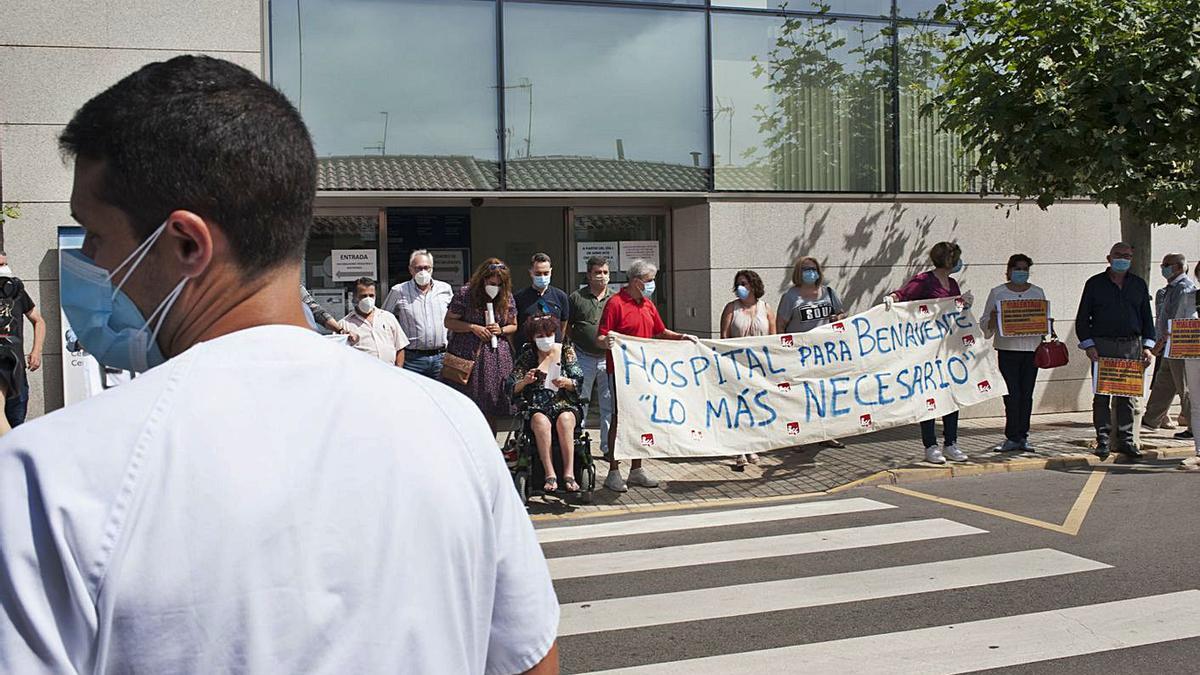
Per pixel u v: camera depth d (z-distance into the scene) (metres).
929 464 9.64
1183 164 9.55
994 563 6.30
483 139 11.05
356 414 1.16
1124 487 8.68
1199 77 9.08
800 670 4.63
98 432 1.06
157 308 1.25
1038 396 12.84
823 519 7.68
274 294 1.26
